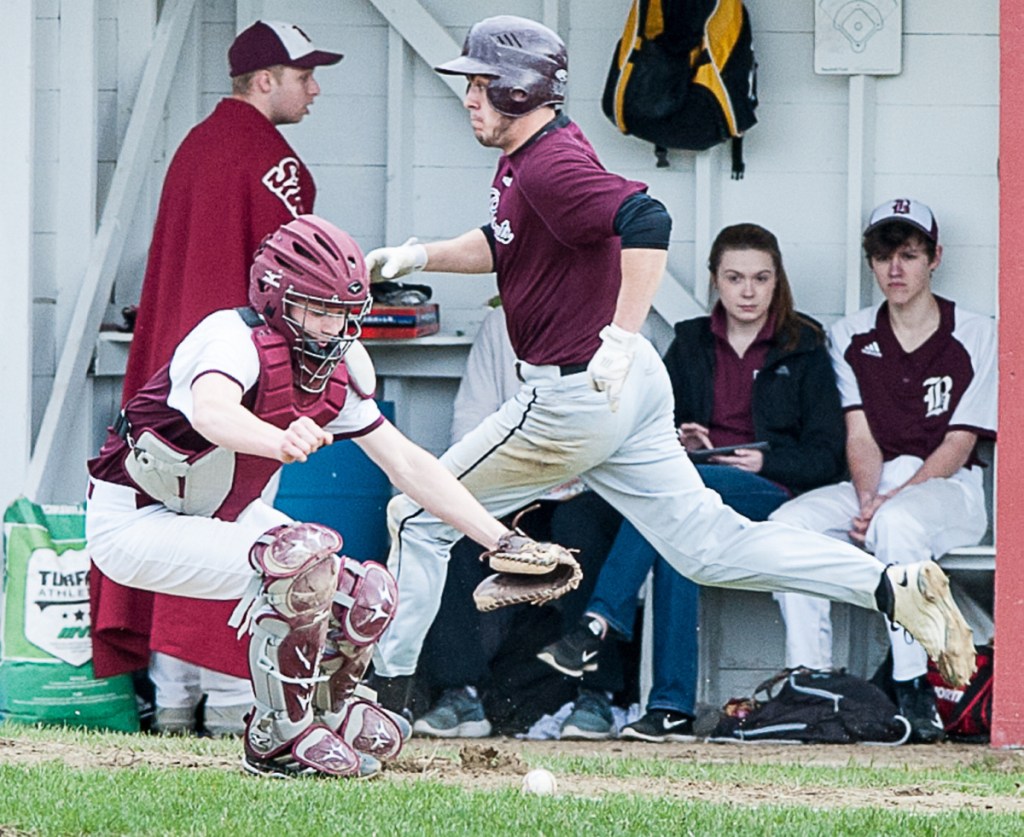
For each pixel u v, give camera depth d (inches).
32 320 1138.0
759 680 1247.5
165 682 1111.0
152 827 588.4
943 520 1155.9
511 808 634.8
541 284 952.3
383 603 715.4
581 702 1090.7
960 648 968.9
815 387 1182.9
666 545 1010.7
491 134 933.8
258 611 691.4
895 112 1270.9
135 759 792.3
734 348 1195.3
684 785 785.6
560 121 938.1
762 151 1282.0
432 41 1277.1
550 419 965.8
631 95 1234.6
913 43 1266.0
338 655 725.3
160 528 705.6
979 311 1268.5
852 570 983.0
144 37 1257.4
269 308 673.0
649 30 1234.0
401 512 1007.0
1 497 1112.2
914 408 1195.9
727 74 1234.0
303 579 681.0
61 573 1072.2
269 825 589.0
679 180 1285.7
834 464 1175.6
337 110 1317.7
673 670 1082.7
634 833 595.2
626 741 1081.4
